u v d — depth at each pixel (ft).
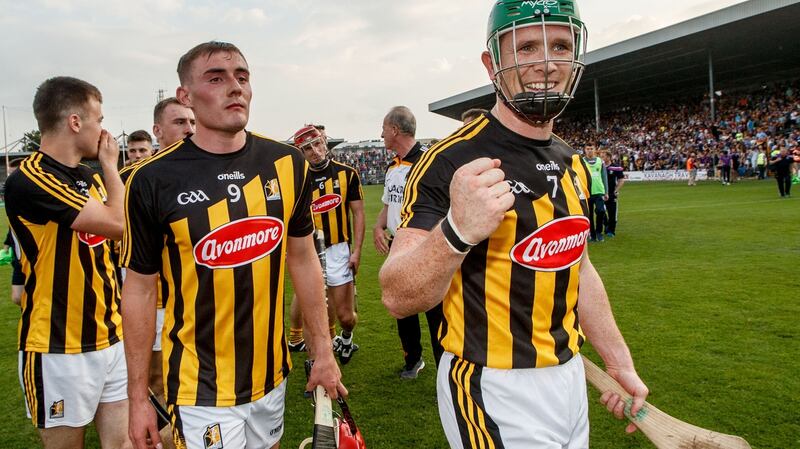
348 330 15.46
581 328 6.75
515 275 5.62
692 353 14.26
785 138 87.61
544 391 5.68
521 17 5.35
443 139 5.88
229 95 6.73
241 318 6.87
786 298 18.81
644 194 67.82
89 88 8.82
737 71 122.31
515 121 5.82
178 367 6.79
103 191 9.56
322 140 15.65
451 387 5.84
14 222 8.46
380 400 12.94
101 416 9.29
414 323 14.05
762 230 33.65
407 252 5.08
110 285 9.21
